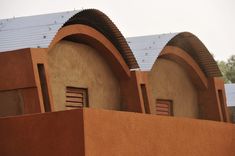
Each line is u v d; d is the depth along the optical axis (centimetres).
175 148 1905
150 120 1778
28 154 1541
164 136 1847
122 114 1642
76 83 2198
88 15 2192
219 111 2916
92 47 2305
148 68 2478
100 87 2331
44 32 2008
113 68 2392
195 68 2844
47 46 1927
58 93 2095
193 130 2036
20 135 1555
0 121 1585
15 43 2002
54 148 1506
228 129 2317
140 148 1714
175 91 2806
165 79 2745
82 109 1479
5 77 1864
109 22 2236
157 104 2691
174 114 2783
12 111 1853
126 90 2416
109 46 2311
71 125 1490
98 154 1520
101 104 2328
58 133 1503
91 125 1501
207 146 2131
